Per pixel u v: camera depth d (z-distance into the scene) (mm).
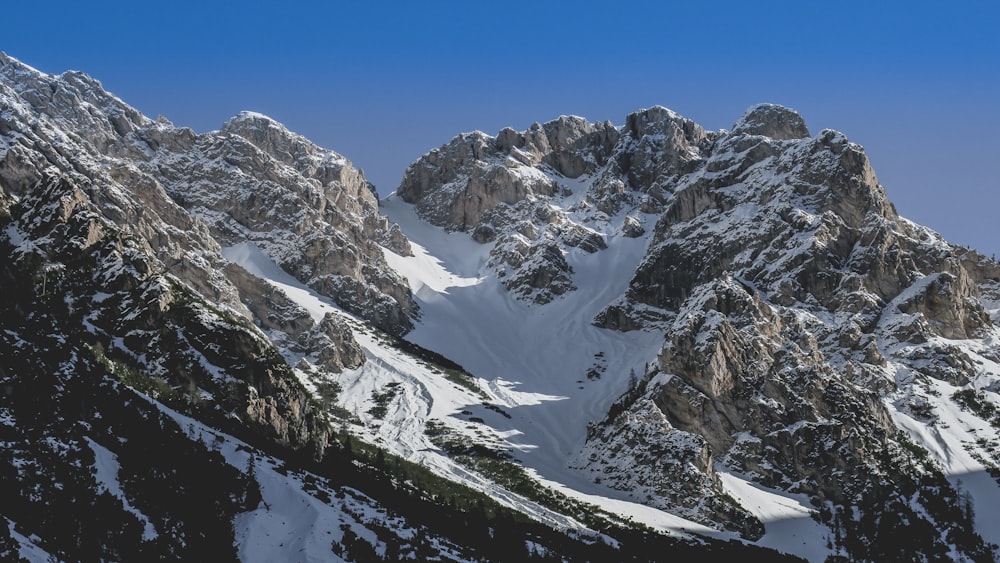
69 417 183000
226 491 184125
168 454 185750
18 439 172750
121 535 164375
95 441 181000
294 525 182000
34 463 169125
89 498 167875
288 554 174875
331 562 173750
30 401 181875
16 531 153750
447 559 185625
